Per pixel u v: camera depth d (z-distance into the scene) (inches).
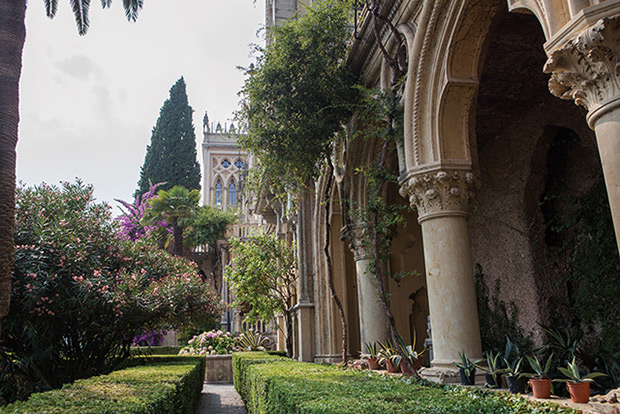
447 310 237.1
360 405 135.6
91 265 384.8
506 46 282.8
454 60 246.2
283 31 342.3
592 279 307.3
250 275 609.9
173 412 211.6
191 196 1177.4
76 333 394.3
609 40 131.6
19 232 358.6
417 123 259.3
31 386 361.1
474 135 259.3
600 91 137.7
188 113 1651.1
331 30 341.1
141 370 289.0
